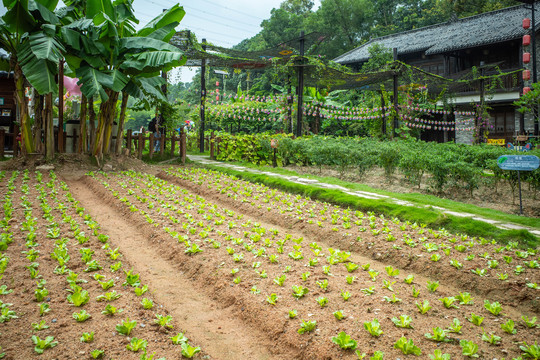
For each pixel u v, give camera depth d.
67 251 4.94
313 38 17.53
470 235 6.17
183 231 6.18
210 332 3.54
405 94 20.27
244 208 8.19
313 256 5.21
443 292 4.24
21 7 10.20
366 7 39.28
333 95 28.36
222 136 16.92
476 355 2.93
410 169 10.46
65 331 3.11
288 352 3.18
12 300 3.55
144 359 2.74
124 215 7.41
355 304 3.74
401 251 5.35
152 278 4.64
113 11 11.59
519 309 3.98
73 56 11.34
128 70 12.33
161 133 16.03
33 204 7.46
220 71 23.92
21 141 11.92
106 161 12.95
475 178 9.21
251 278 4.38
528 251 5.26
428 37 27.83
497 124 24.06
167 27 12.75
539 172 8.26
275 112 22.31
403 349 2.95
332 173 13.01
